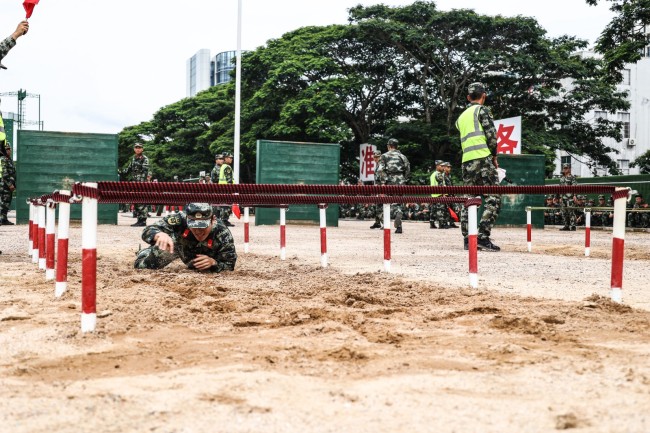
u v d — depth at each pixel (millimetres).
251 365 2953
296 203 6609
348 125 40031
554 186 5375
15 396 2465
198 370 2865
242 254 9523
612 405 2346
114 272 6527
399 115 40594
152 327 3852
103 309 4324
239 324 3990
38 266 7125
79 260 7914
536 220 21531
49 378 2756
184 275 6465
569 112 37594
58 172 18656
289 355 3158
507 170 20828
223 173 19641
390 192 5207
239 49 27531
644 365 2967
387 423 2170
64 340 3443
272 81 37094
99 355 3160
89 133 18891
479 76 36562
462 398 2441
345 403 2383
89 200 3602
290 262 8344
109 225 18844
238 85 27594
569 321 4145
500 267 7961
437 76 36781
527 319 4074
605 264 8531
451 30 35812
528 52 35844
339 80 36812
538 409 2309
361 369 2900
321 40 38562
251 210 30047
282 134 36969
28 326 3826
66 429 2121
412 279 6496
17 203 18281
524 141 34500
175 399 2420
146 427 2135
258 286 5805
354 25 36125
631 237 16656
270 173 21578
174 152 52781
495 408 2324
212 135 46625
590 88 36125
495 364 2996
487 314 4402
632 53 22094
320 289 5609
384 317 4305
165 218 6797
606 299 4941
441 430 2107
